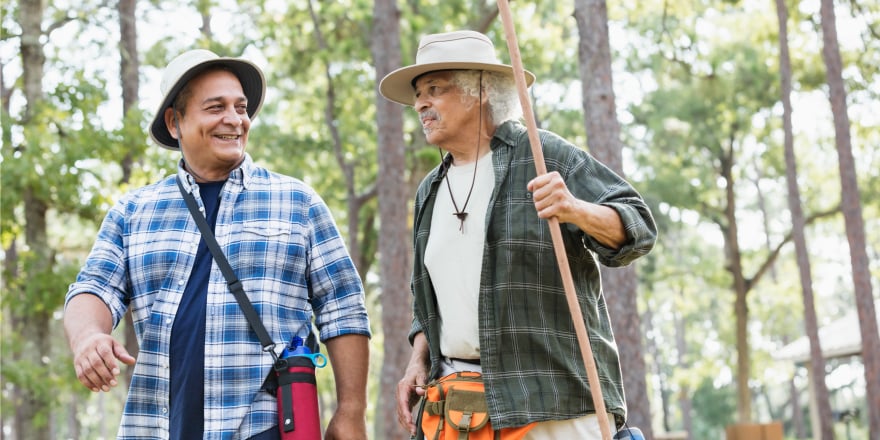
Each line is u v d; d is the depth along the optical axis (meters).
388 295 15.76
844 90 17.06
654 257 31.33
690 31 24.52
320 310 3.99
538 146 3.51
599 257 3.77
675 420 57.66
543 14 22.00
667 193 28.72
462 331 3.94
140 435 3.73
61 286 15.20
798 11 21.91
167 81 3.94
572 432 3.78
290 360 3.71
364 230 26.08
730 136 28.34
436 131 4.08
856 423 45.09
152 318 3.77
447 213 4.06
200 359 3.70
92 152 14.23
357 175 25.70
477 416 3.84
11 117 15.02
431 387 4.02
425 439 4.02
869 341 16.80
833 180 29.84
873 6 21.03
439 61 4.04
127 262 3.87
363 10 19.97
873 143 25.84
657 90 26.94
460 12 20.41
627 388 11.43
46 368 15.38
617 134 11.33
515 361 3.80
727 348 39.12
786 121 18.66
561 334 3.82
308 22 22.22
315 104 23.80
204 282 3.78
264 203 3.90
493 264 3.88
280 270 3.83
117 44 17.09
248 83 4.14
